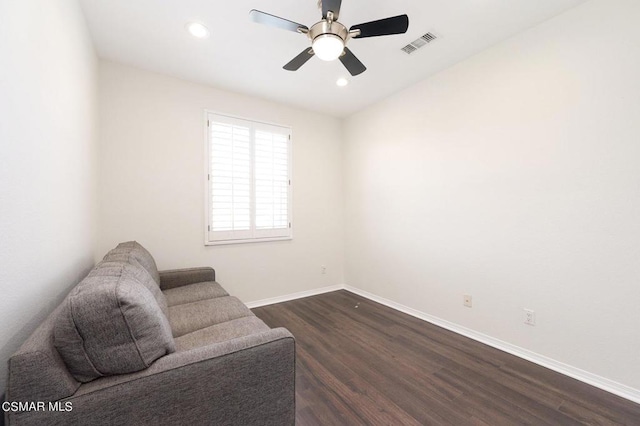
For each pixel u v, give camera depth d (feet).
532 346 6.93
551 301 6.61
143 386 3.05
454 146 8.70
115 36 7.20
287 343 4.08
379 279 11.62
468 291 8.34
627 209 5.57
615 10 5.66
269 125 11.38
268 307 10.94
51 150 4.19
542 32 6.70
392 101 10.91
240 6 6.19
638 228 5.45
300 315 10.07
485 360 6.97
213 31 7.03
